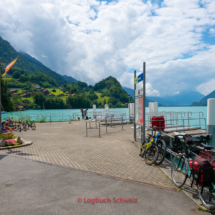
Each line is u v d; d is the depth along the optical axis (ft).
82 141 33.42
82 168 18.08
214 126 37.42
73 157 22.33
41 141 33.73
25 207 10.80
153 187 13.65
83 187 13.56
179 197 12.09
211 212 10.33
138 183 14.39
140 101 28.43
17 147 28.25
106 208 10.70
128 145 29.53
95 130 50.65
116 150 26.09
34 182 14.46
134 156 22.86
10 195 12.30
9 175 15.99
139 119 29.76
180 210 10.55
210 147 11.92
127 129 52.08
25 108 622.13
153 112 55.31
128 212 10.30
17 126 51.03
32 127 53.78
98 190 13.08
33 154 23.80
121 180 14.93
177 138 19.57
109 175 15.96
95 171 17.25
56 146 29.04
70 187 13.55
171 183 14.48
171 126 44.96
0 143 27.68
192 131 40.24
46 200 11.62
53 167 18.21
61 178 15.30
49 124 71.26
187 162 13.01
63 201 11.50
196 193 12.57
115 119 70.13
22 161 20.31
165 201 11.55
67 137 38.42
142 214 10.14
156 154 18.78
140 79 27.37
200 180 11.01
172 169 14.96
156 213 10.23
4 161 20.29
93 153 24.39
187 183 14.25
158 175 16.31
